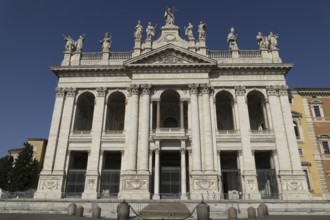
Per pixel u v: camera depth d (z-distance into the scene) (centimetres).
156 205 2955
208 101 4069
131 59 4188
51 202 3166
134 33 4566
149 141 3900
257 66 4200
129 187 3625
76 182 3884
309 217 2567
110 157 4275
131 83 4169
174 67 4200
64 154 3909
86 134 4056
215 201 3156
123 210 2327
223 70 4250
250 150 3866
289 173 3709
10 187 4550
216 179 3650
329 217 2567
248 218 2484
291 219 2383
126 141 3956
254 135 3972
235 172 4050
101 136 4019
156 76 4197
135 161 3772
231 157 4231
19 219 2366
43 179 3766
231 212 2473
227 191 4081
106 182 3869
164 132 3941
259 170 3884
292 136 3912
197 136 3869
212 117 4044
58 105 4162
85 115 4838
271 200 3241
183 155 3803
